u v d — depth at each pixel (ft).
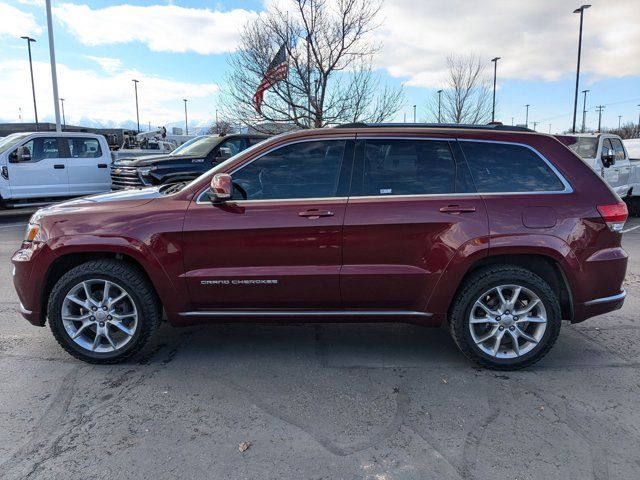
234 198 12.18
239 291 12.15
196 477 8.33
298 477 8.34
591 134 37.29
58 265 12.58
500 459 8.81
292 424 9.93
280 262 12.00
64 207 12.68
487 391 11.29
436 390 11.34
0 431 9.59
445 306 12.16
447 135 12.41
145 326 12.32
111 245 11.82
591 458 8.84
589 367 12.55
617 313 16.74
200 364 12.66
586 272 11.96
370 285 12.06
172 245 11.92
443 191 12.09
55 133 39.55
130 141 89.30
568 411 10.42
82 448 9.08
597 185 12.25
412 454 8.96
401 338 14.49
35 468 8.52
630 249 27.84
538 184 12.20
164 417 10.14
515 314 12.16
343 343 14.10
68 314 12.34
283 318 12.47
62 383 11.56
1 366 12.43
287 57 49.52
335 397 11.00
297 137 12.40
